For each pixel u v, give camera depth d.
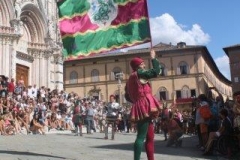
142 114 6.29
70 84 72.62
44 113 23.55
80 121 21.05
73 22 9.44
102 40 9.26
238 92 12.38
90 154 10.09
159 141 19.11
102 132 25.91
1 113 19.86
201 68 66.94
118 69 70.38
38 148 11.59
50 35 38.12
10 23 31.67
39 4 36.44
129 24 9.09
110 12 9.28
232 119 13.15
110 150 11.69
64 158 8.79
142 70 6.54
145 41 8.97
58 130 25.45
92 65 72.06
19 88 25.98
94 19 9.37
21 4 33.31
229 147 11.51
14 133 20.20
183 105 54.38
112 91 70.12
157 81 68.81
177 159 9.99
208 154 11.59
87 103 29.16
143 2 9.04
